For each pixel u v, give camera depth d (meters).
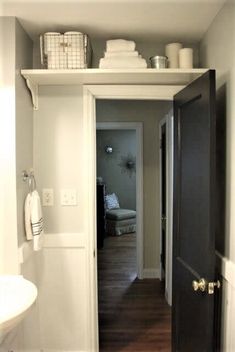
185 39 2.28
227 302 1.70
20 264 1.97
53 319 2.38
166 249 3.58
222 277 1.77
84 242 2.35
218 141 1.90
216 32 1.92
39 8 1.81
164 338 2.74
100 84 2.30
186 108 2.05
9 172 1.93
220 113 1.86
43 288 2.37
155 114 4.18
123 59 2.01
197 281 1.79
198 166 1.83
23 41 2.09
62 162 2.35
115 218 6.77
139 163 4.16
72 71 1.99
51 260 2.36
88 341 2.37
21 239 2.04
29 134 2.24
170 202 3.36
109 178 7.84
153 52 2.34
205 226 1.71
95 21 1.98
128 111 4.20
